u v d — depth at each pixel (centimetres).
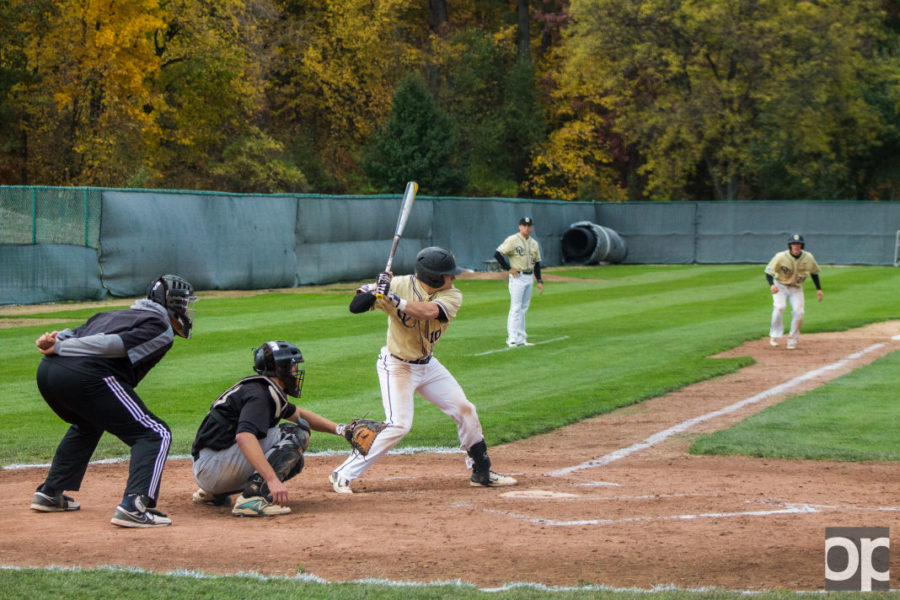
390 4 12119
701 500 1764
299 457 1711
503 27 14138
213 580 1234
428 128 11312
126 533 1500
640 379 3350
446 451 2341
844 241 10338
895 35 13900
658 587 1223
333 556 1370
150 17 9050
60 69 9081
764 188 13550
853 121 12519
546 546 1418
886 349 4094
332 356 3766
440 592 1189
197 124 10588
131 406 1540
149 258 6253
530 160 13662
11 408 2777
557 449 2378
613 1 11975
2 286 5638
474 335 4528
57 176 9344
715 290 7088
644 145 13350
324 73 11831
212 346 3984
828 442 2391
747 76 12050
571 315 5431
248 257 6869
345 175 12681
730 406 2912
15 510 1686
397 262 8294
